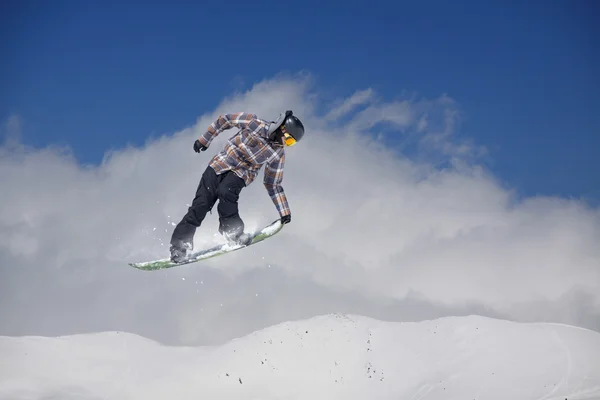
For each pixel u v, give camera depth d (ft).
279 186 24.27
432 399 156.56
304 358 180.65
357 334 196.24
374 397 158.92
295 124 22.66
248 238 23.62
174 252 23.12
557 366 169.37
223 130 23.34
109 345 186.50
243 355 183.21
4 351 172.14
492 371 169.48
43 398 148.97
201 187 23.16
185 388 162.61
